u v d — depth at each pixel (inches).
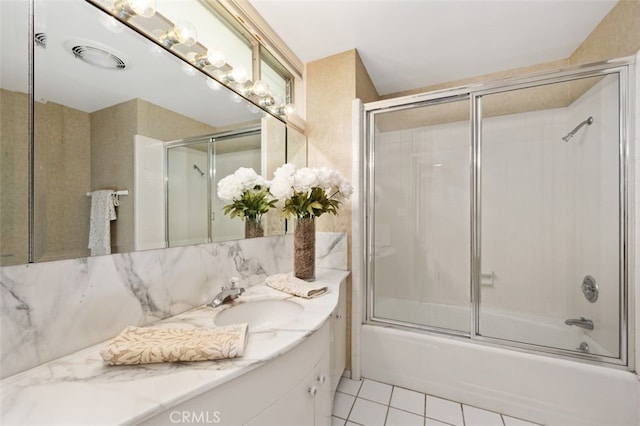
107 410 17.9
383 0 55.7
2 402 18.9
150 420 18.5
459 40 69.4
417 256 90.1
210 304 40.8
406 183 86.9
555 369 53.4
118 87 32.5
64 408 18.2
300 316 35.7
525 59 78.5
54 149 26.5
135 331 27.7
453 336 63.9
